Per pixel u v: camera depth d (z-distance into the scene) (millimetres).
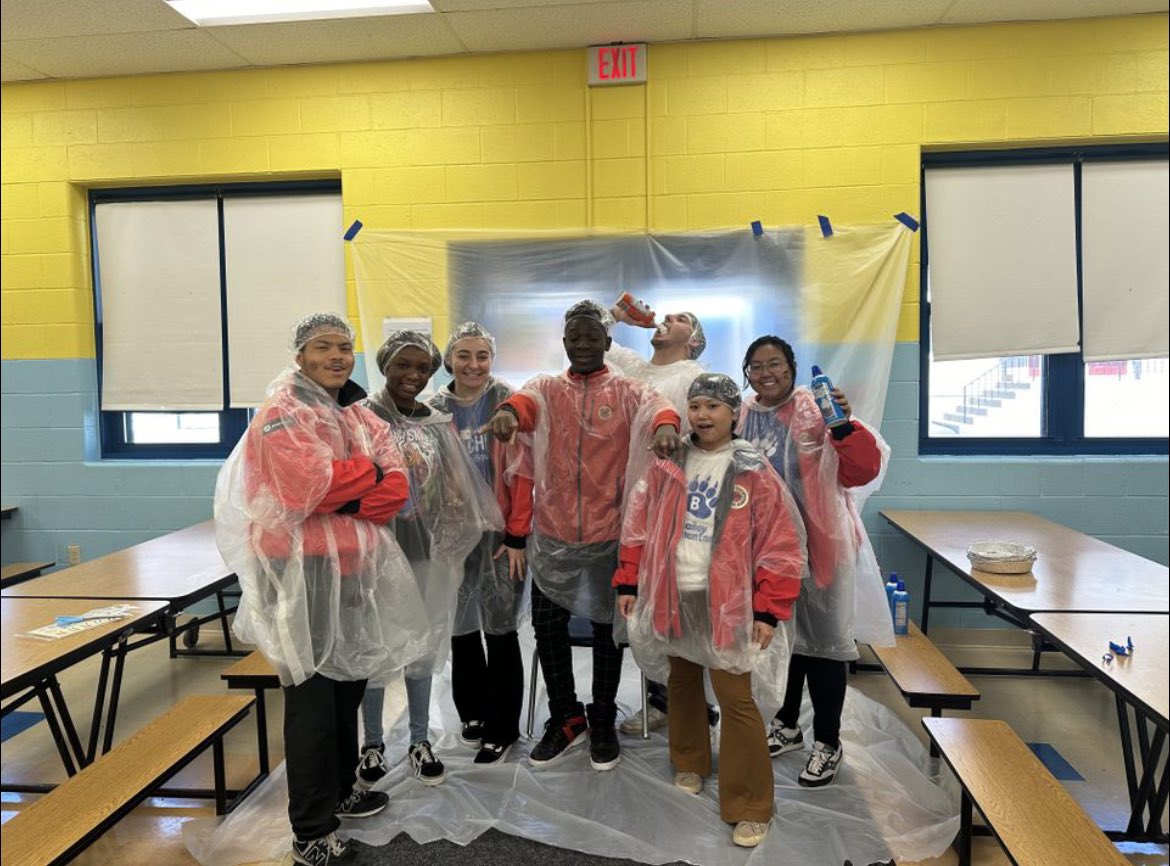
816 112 3314
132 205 3748
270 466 1634
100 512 3746
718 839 1893
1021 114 3238
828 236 3273
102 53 3363
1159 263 3330
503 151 3451
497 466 2221
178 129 3588
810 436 2021
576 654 3166
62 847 1485
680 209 3395
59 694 2193
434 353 2111
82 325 3742
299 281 3693
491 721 2277
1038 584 2098
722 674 1875
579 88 3398
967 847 1782
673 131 3373
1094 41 3191
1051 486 3338
